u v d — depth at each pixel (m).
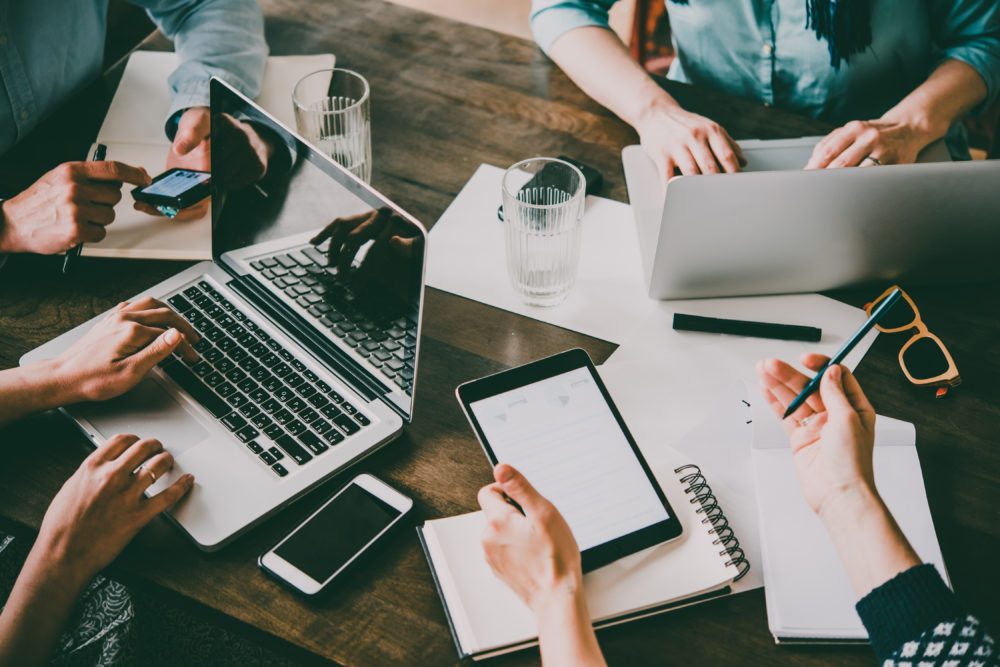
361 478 0.84
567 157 1.19
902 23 1.32
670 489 0.83
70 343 0.96
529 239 0.97
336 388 0.91
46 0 1.24
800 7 1.31
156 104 1.24
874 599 0.67
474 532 0.80
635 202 1.12
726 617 0.76
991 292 1.03
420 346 0.98
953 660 0.63
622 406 0.91
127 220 1.09
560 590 0.71
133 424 0.88
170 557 0.79
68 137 1.20
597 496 0.81
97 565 0.78
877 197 0.92
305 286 0.92
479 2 2.62
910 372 0.94
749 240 0.96
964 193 0.91
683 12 1.39
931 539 0.80
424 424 0.91
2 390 0.87
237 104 0.90
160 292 1.00
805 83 1.39
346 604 0.77
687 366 0.95
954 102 1.22
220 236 1.01
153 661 1.12
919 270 1.01
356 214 0.82
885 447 0.87
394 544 0.81
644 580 0.76
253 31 1.29
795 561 0.78
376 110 1.25
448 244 1.08
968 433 0.89
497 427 0.84
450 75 1.31
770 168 1.11
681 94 1.26
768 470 0.84
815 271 1.00
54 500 0.80
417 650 0.74
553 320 1.00
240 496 0.81
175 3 1.29
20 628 0.77
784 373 0.83
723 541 0.80
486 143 1.21
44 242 1.03
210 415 0.89
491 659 0.74
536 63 1.35
